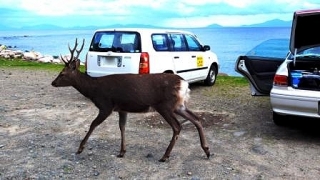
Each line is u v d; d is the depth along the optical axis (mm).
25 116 8258
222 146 6328
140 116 8266
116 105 5887
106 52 9492
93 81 5914
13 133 7035
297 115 6293
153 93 5734
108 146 6383
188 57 10945
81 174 5238
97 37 9789
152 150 6191
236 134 6949
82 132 7148
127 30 9461
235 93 11086
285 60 7102
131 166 5535
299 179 5043
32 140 6648
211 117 8188
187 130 7258
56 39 98125
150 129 7336
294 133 6973
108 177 5145
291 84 6305
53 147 6309
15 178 5090
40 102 9703
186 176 5164
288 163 5574
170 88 5723
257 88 7633
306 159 5719
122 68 9297
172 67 10109
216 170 5355
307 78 6238
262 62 7754
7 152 6051
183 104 5840
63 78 5922
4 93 10977
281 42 8594
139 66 9172
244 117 8172
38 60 22438
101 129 7336
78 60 6043
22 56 23016
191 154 5996
